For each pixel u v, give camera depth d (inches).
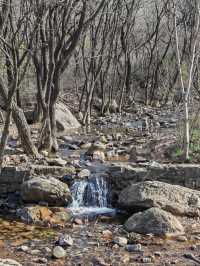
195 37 512.1
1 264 271.1
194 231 351.6
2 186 434.0
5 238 339.6
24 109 981.8
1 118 837.2
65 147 627.2
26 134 516.4
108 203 426.9
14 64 377.1
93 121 976.9
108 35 1064.8
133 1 1071.6
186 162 488.4
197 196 393.4
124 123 934.4
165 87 1334.9
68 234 348.8
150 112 1122.7
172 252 314.0
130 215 396.2
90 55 998.4
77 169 457.1
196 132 544.7
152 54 1277.1
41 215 382.0
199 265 294.0
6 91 468.4
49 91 565.3
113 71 1133.1
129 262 298.0
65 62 567.5
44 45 569.3
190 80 507.2
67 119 858.1
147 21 1386.6
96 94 1208.2
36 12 459.5
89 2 629.0
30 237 342.6
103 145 600.4
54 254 305.3
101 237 342.6
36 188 406.3
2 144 377.4
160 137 650.8
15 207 411.2
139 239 334.6
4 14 413.1
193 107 640.4
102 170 458.3
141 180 429.4
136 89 1362.0
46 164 475.2
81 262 297.9
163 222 346.0
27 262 296.8
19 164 460.4
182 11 1067.9
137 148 588.7
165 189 393.1
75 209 411.2
